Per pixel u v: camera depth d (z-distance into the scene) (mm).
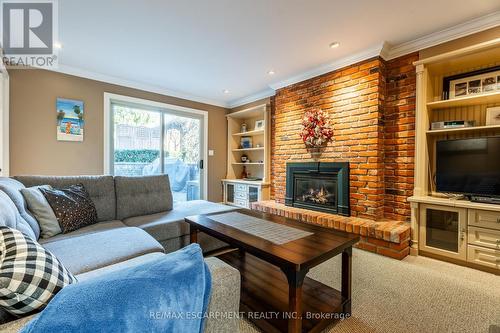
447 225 2383
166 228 2273
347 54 2957
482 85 2422
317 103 3461
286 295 1564
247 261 2047
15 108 3002
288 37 2570
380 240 2561
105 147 3695
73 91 3418
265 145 4473
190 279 657
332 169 3217
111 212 2438
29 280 662
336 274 2121
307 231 1740
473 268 2229
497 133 2373
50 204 1922
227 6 2059
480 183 2287
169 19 2246
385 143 2934
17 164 3018
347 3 2014
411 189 2727
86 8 2072
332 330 1397
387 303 1675
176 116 4641
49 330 468
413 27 2367
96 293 538
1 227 792
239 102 5168
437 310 1598
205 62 3213
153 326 561
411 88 2738
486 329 1415
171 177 4570
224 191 5305
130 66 3346
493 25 2174
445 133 2676
